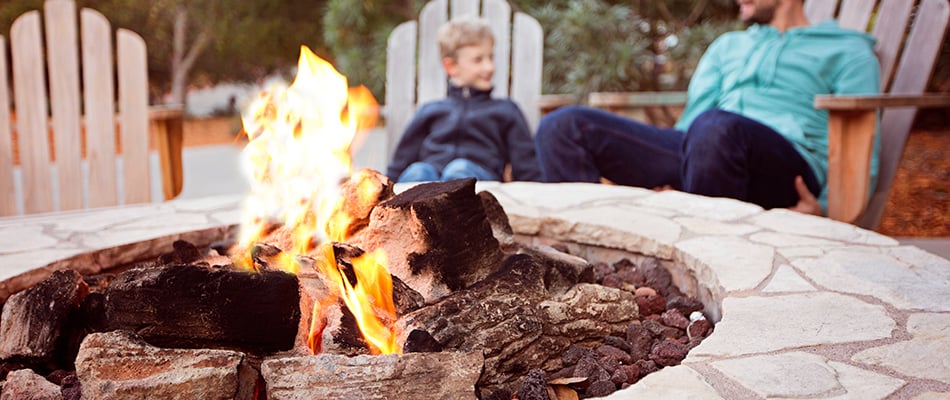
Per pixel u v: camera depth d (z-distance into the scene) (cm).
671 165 331
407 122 421
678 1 642
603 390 144
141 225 238
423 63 418
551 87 570
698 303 192
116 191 358
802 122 315
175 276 141
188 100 1490
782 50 327
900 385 121
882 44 338
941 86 744
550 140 331
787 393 119
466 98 364
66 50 355
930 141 708
